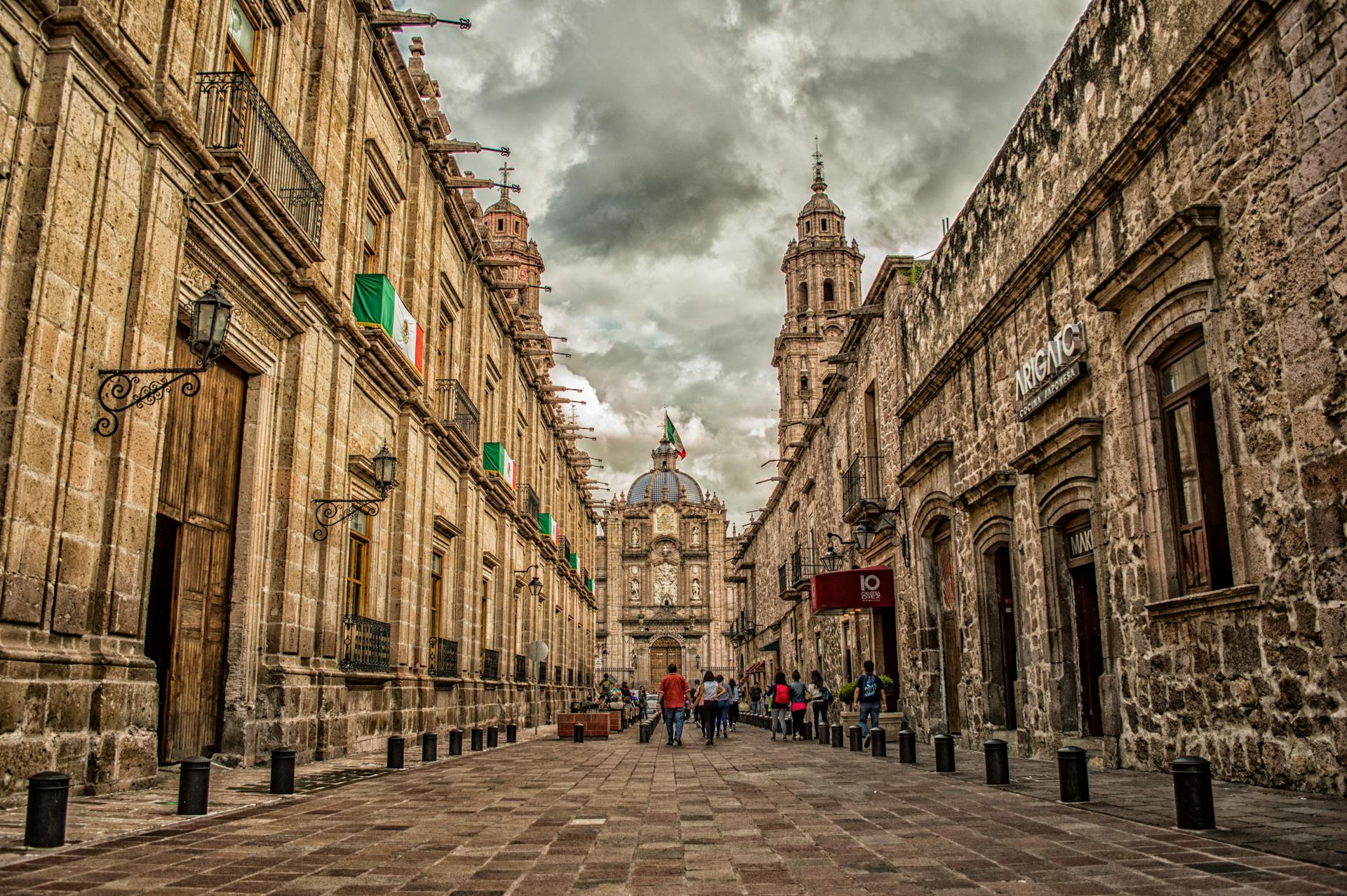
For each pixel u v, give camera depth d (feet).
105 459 28.14
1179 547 33.22
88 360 27.32
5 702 23.11
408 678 58.95
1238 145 28.60
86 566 27.09
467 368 79.46
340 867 17.54
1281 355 26.55
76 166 26.86
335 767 40.81
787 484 140.46
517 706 95.96
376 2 53.67
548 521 120.88
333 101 48.39
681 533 308.81
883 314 76.59
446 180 68.85
